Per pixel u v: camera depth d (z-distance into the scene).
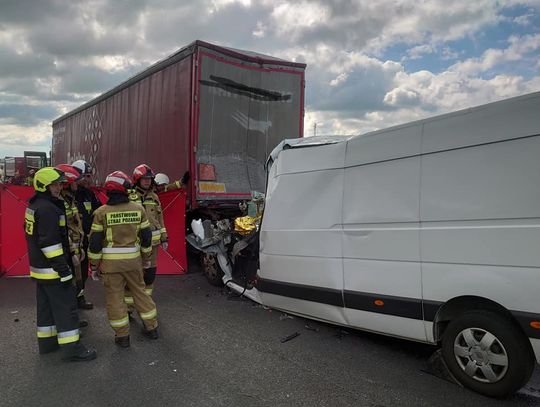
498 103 3.36
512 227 3.21
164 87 8.04
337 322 4.50
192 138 7.26
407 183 3.86
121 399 3.38
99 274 4.41
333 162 4.53
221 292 6.50
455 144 3.57
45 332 4.19
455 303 3.62
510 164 3.26
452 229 3.54
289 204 4.93
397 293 3.89
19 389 3.52
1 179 22.69
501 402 3.37
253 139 8.00
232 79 7.66
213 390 3.53
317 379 3.74
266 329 4.94
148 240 4.64
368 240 4.11
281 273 5.00
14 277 7.29
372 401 3.38
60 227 4.09
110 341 4.57
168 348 4.38
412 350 4.38
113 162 10.27
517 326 3.28
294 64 8.37
